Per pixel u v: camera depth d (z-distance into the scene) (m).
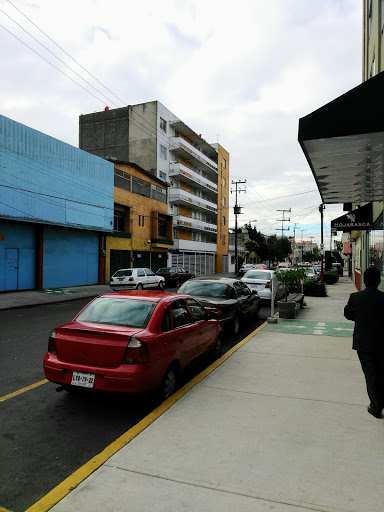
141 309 4.96
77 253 23.92
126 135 41.00
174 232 43.91
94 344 4.30
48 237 21.33
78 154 23.19
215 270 55.75
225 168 59.44
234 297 9.51
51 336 4.61
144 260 32.81
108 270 27.12
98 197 25.23
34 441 3.79
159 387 4.53
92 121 42.56
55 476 3.14
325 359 6.80
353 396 4.89
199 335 5.90
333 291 23.50
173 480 2.96
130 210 30.27
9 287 18.94
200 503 2.68
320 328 10.05
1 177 17.48
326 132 4.74
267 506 2.65
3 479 3.09
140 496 2.76
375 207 11.86
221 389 5.16
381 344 4.17
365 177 7.63
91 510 2.61
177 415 4.24
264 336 8.98
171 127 43.47
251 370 6.09
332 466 3.19
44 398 4.98
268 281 15.14
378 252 11.49
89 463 3.23
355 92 4.60
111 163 26.86
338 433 3.81
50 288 21.44
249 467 3.16
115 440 3.78
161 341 4.61
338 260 69.62
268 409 4.44
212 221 56.66
